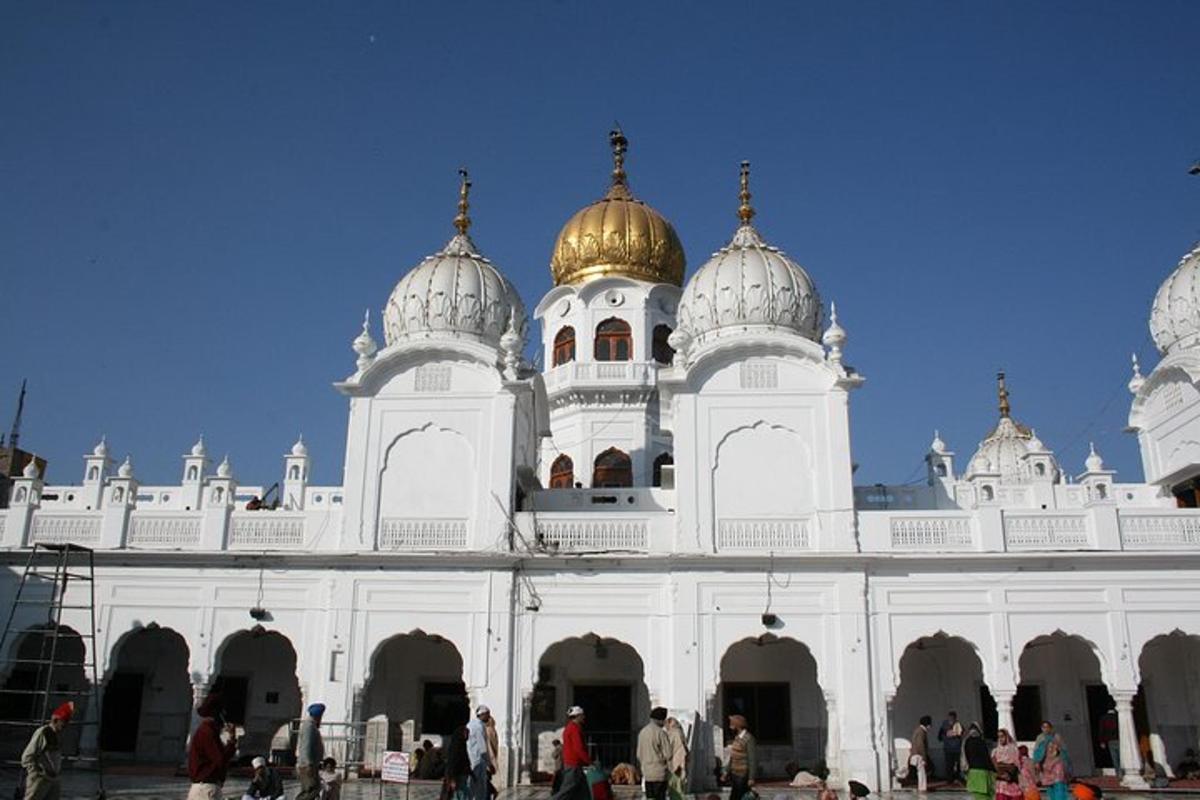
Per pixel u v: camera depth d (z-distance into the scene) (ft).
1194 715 75.87
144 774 68.03
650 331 112.88
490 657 70.23
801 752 75.51
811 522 72.38
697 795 65.00
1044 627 69.26
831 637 69.36
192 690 81.00
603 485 105.70
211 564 73.87
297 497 93.50
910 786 69.00
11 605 74.54
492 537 73.36
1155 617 69.10
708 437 74.69
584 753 40.88
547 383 110.42
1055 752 55.77
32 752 39.32
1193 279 82.58
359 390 77.51
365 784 65.16
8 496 102.32
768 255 84.89
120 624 73.46
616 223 116.88
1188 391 80.18
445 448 75.97
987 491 75.15
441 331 82.79
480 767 45.09
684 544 72.18
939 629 69.46
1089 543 70.95
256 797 42.11
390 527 74.28
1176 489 81.92
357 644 71.36
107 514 75.87
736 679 77.51
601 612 70.95
